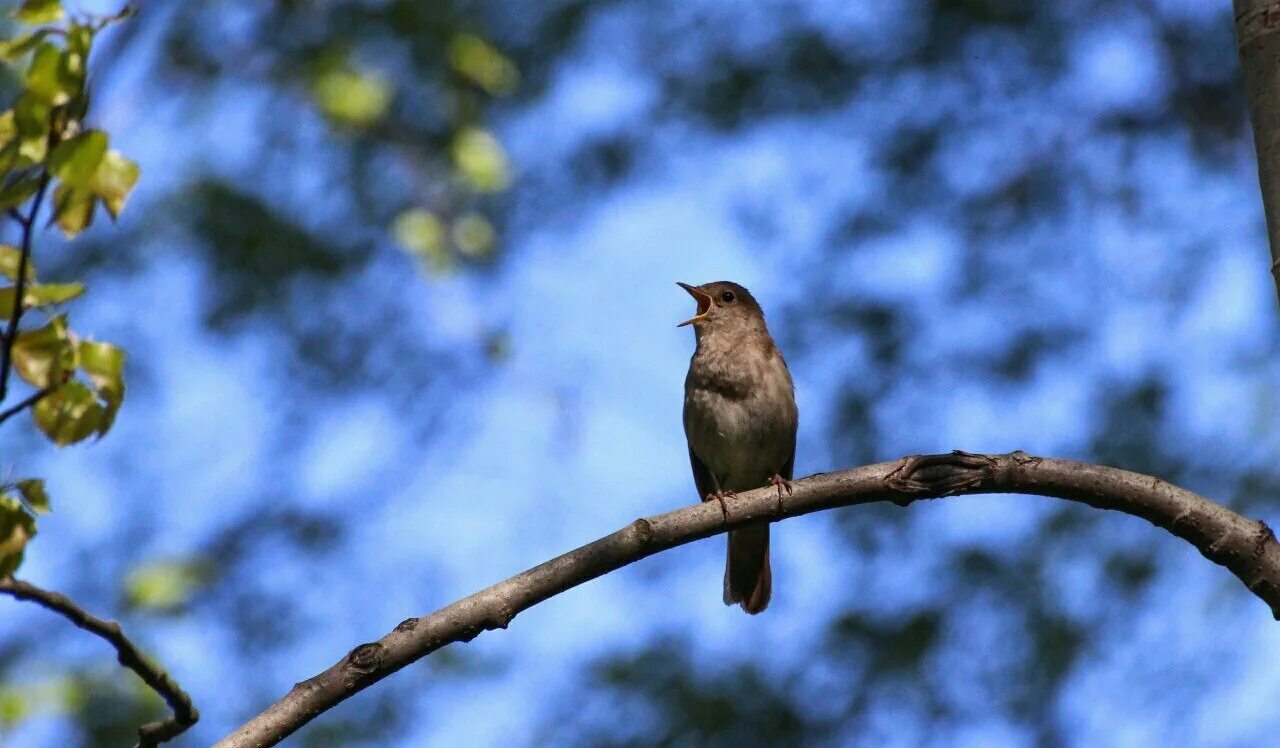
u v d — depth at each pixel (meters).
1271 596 5.42
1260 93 5.08
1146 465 12.52
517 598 5.54
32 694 10.94
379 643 5.28
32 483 4.23
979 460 5.85
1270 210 4.95
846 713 12.27
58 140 3.94
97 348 4.49
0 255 4.35
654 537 5.85
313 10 13.19
